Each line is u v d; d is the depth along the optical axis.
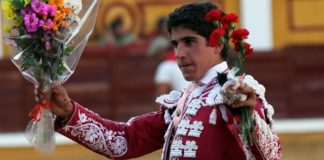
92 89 20.20
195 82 6.34
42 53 6.32
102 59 20.23
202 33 6.10
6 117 20.05
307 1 21.98
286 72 20.83
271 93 20.83
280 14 21.89
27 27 6.23
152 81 20.20
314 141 20.03
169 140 6.35
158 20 20.58
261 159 5.87
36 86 6.38
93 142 6.58
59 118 6.53
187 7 6.14
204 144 6.08
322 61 20.86
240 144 5.91
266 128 5.82
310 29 22.02
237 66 5.98
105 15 21.14
